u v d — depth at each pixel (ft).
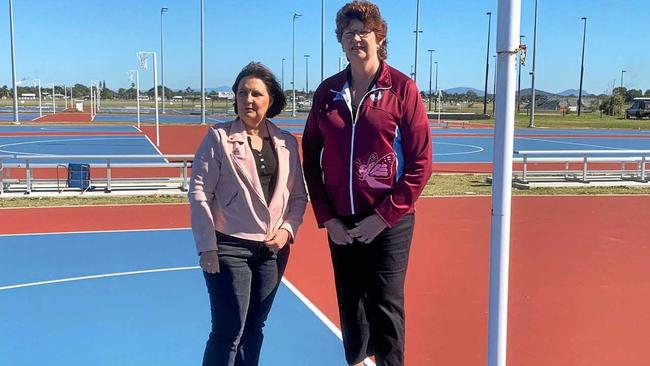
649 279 22.50
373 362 14.51
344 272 11.78
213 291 11.67
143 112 224.12
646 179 50.49
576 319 18.12
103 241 28.53
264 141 12.08
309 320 17.95
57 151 72.02
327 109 11.15
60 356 15.34
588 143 96.12
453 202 40.24
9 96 431.43
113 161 59.98
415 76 133.59
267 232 11.73
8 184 43.19
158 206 38.09
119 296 20.33
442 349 15.83
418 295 20.54
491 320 9.41
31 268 23.75
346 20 10.80
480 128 140.87
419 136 10.59
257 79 11.68
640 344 16.19
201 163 11.51
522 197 42.86
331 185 11.34
